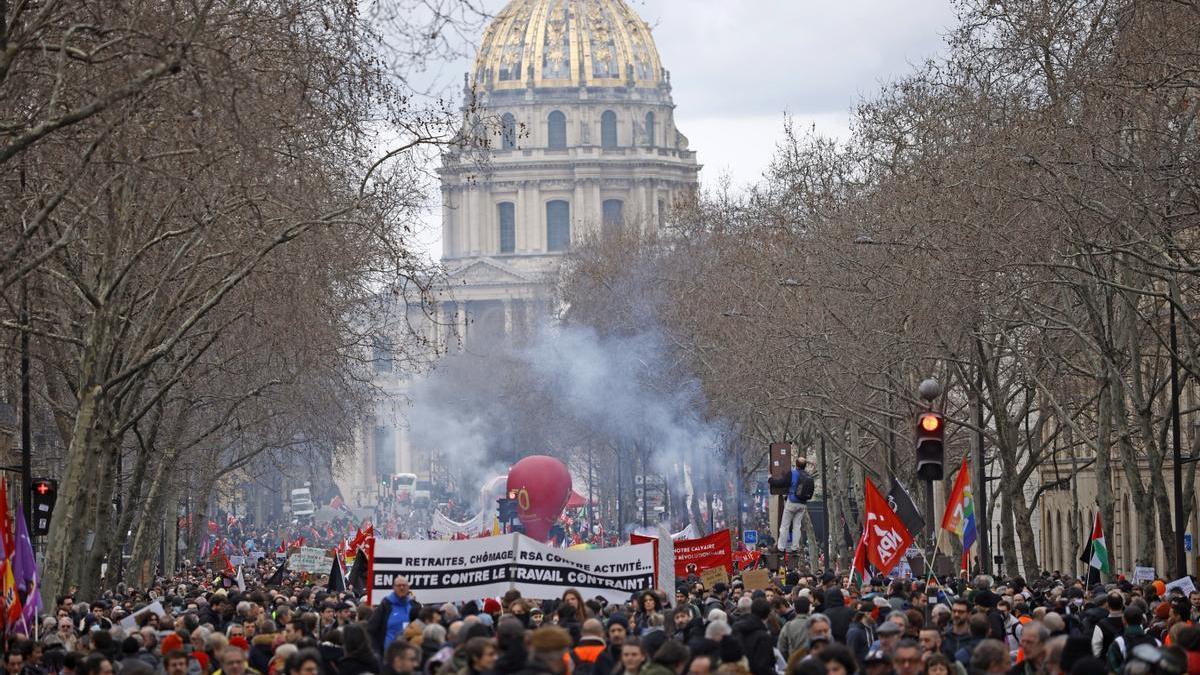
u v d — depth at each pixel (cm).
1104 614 3297
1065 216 4934
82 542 4744
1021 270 5778
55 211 4400
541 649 2053
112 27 3259
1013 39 5444
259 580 6412
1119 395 5434
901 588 3747
